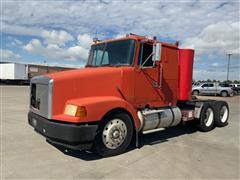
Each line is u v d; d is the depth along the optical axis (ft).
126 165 17.48
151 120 22.44
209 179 15.53
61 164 17.43
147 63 22.45
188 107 29.19
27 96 75.66
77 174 15.76
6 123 31.48
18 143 22.35
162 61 23.93
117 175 15.71
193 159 19.15
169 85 24.94
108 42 23.11
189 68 26.81
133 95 21.53
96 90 19.58
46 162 17.75
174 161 18.56
